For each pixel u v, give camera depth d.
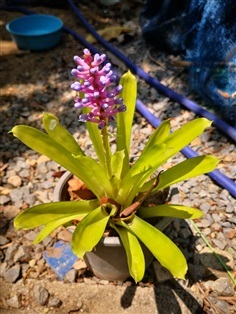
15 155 0.72
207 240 0.56
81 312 0.50
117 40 0.99
